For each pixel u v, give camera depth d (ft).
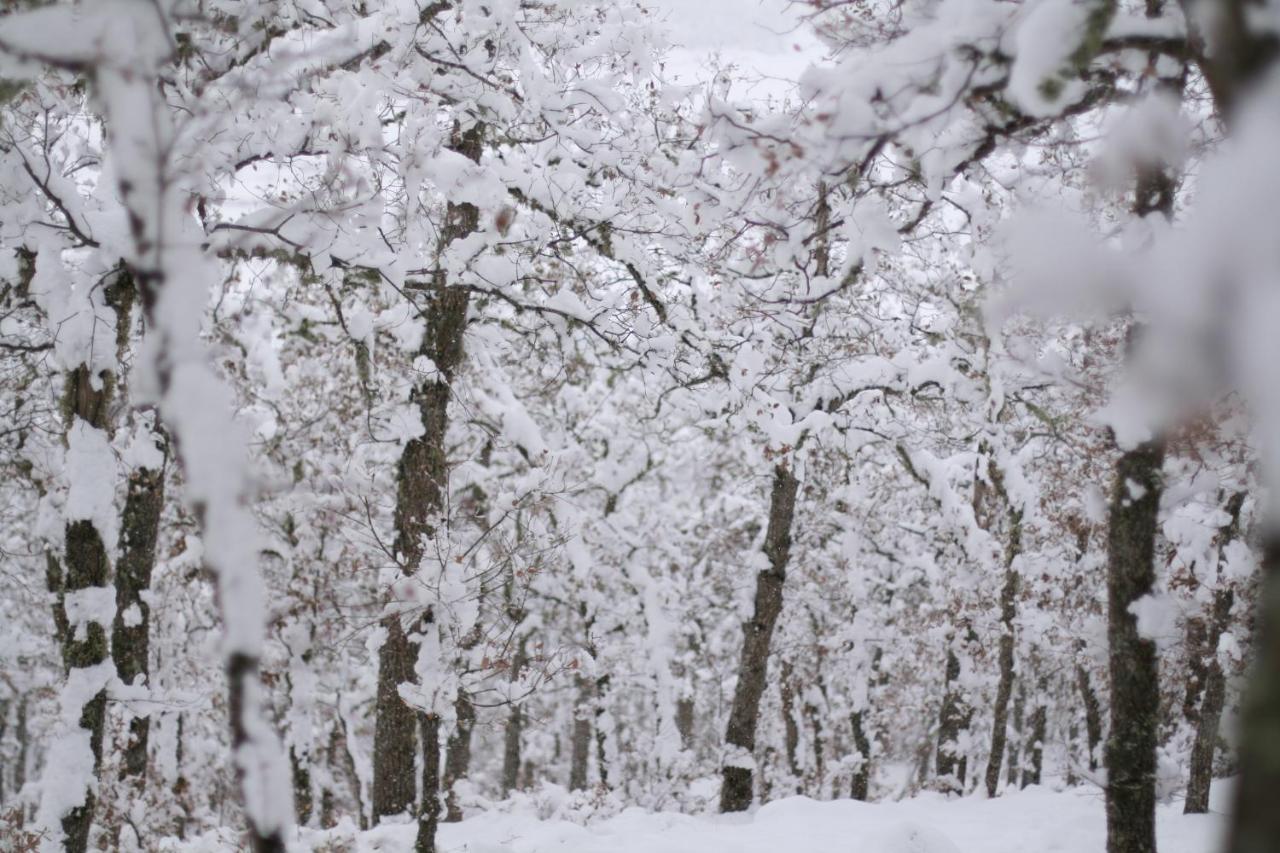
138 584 31.40
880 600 66.64
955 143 16.65
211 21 18.76
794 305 32.09
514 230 35.22
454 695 24.22
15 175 23.75
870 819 37.06
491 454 55.88
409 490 34.06
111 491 25.67
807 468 49.49
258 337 48.19
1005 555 48.32
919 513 61.31
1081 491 43.01
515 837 30.66
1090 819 35.73
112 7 9.33
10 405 35.63
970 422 48.91
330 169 22.71
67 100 22.57
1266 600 4.58
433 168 27.71
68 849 24.29
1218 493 36.60
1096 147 14.35
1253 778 4.24
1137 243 14.90
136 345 31.89
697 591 63.36
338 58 24.76
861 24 16.22
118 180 9.16
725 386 37.11
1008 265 13.01
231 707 8.67
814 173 15.42
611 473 54.85
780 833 33.63
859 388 42.04
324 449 47.44
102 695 25.43
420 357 34.22
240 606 8.59
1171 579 34.22
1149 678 17.33
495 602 28.19
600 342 37.17
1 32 9.09
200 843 31.27
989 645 52.70
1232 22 7.21
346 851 28.86
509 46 29.14
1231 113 7.41
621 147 31.14
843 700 67.56
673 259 35.53
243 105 20.16
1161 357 7.87
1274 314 6.77
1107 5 12.09
